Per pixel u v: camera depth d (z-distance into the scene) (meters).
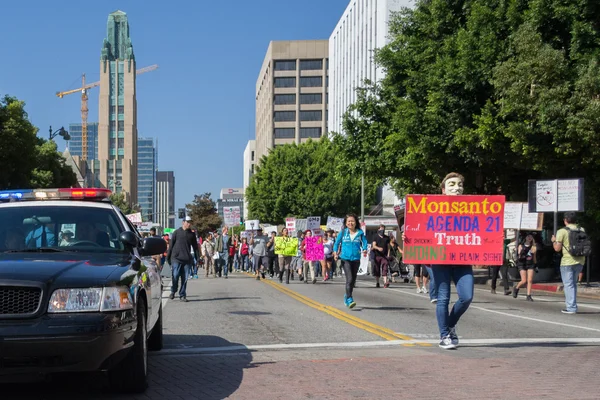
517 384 7.45
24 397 7.00
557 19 23.89
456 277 9.87
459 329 12.17
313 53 139.12
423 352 9.59
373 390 7.20
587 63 22.62
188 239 18.69
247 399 6.85
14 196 8.27
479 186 31.16
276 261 34.53
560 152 23.64
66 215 7.95
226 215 57.47
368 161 33.03
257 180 83.88
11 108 46.34
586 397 6.84
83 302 6.16
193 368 8.52
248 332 11.82
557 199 22.58
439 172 30.83
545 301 19.30
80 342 5.99
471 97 27.42
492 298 20.31
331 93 104.44
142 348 6.98
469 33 26.34
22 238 7.64
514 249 23.95
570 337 11.14
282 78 139.75
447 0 28.92
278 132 139.38
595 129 21.70
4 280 6.05
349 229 15.93
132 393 7.09
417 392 7.09
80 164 147.00
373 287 26.28
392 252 30.44
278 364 8.72
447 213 9.70
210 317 14.25
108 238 7.77
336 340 10.84
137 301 6.77
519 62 23.41
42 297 6.07
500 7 25.61
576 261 15.35
